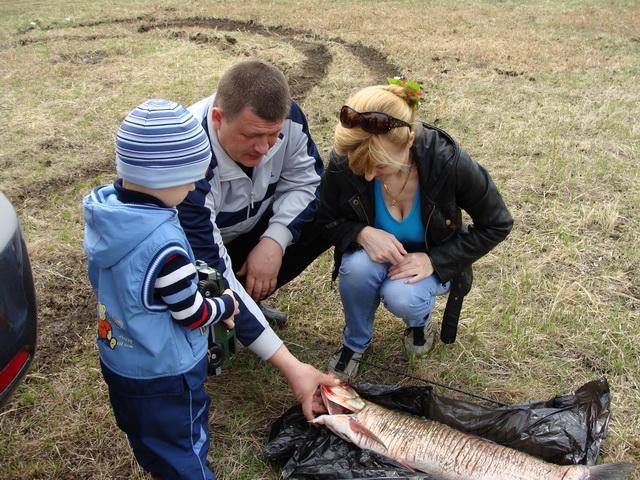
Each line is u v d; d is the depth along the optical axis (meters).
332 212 3.17
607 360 3.37
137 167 2.08
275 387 3.24
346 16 11.80
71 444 2.89
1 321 2.42
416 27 10.90
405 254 3.07
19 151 6.02
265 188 3.23
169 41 10.16
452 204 2.93
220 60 9.02
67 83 8.09
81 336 3.61
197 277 2.22
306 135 3.34
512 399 3.16
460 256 3.04
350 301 3.16
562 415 2.70
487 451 2.56
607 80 8.06
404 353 3.48
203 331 2.37
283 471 2.63
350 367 3.29
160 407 2.30
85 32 10.92
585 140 6.16
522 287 3.97
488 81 8.00
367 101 2.62
